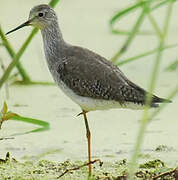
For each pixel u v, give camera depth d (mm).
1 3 25406
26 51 20688
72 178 11078
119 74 12297
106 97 12125
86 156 12328
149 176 10812
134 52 20281
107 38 21797
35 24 13188
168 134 13531
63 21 23688
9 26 22328
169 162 11773
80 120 14766
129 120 14734
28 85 17625
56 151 12195
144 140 13188
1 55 20219
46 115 15125
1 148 12914
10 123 14633
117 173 11227
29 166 11773
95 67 12281
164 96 16250
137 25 15352
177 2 24469
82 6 25625
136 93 11922
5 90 17344
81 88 12305
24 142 13273
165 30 8383
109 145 12945
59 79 12711
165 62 19297
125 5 24969
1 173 11375
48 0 25656
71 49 12781
